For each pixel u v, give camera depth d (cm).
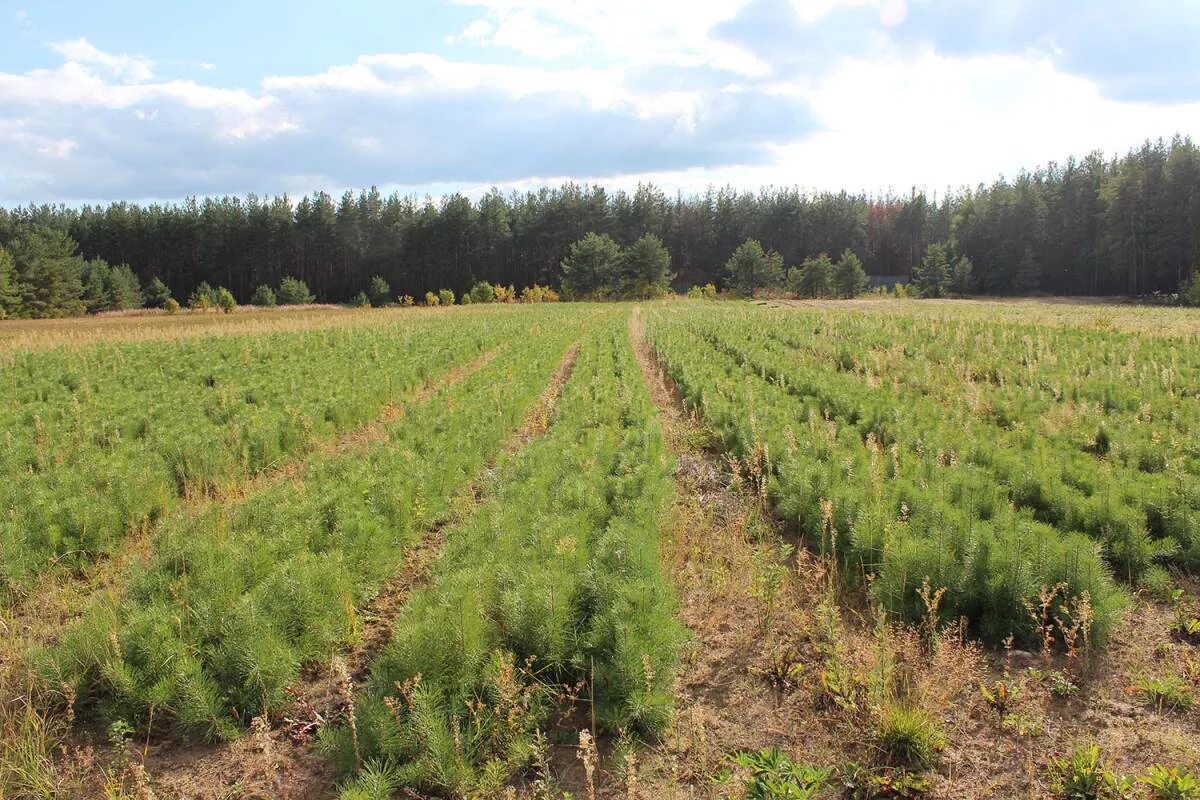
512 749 421
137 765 400
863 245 11544
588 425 1260
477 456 1038
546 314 5325
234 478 945
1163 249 7219
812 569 662
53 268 7212
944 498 727
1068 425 1062
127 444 1052
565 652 499
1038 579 543
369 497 795
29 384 1677
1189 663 493
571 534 655
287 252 9812
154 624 499
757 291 9144
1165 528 683
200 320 5475
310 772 432
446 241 9950
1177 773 380
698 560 693
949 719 452
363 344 2662
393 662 480
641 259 9069
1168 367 1489
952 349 2031
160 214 10106
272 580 565
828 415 1210
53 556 685
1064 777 395
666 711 446
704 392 1414
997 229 9150
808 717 461
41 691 477
